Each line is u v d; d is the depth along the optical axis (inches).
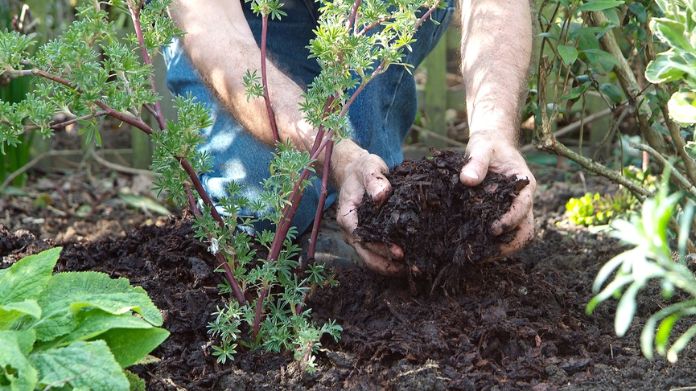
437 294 63.7
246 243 60.7
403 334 60.1
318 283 62.9
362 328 62.2
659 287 68.6
